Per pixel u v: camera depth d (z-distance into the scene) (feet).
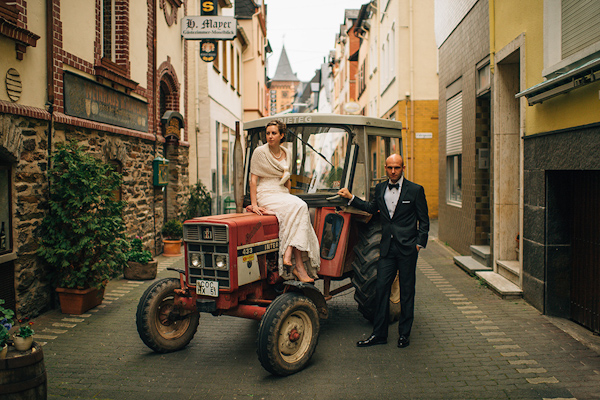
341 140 17.71
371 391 12.88
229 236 13.71
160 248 36.81
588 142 16.03
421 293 23.70
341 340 17.07
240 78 81.15
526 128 21.38
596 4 15.99
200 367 14.71
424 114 60.23
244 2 95.09
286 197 15.49
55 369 14.55
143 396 12.73
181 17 42.50
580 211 18.39
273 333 13.35
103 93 26.09
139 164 31.99
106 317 19.97
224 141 62.75
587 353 15.34
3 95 17.79
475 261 29.81
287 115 17.75
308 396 12.63
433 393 12.70
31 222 19.58
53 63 21.02
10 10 17.74
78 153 20.99
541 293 19.72
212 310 14.15
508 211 26.05
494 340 16.69
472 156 32.12
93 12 25.11
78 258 20.51
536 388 12.86
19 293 18.93
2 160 18.08
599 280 17.11
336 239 17.39
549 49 18.70
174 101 41.78
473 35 31.22
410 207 16.15
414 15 59.57
